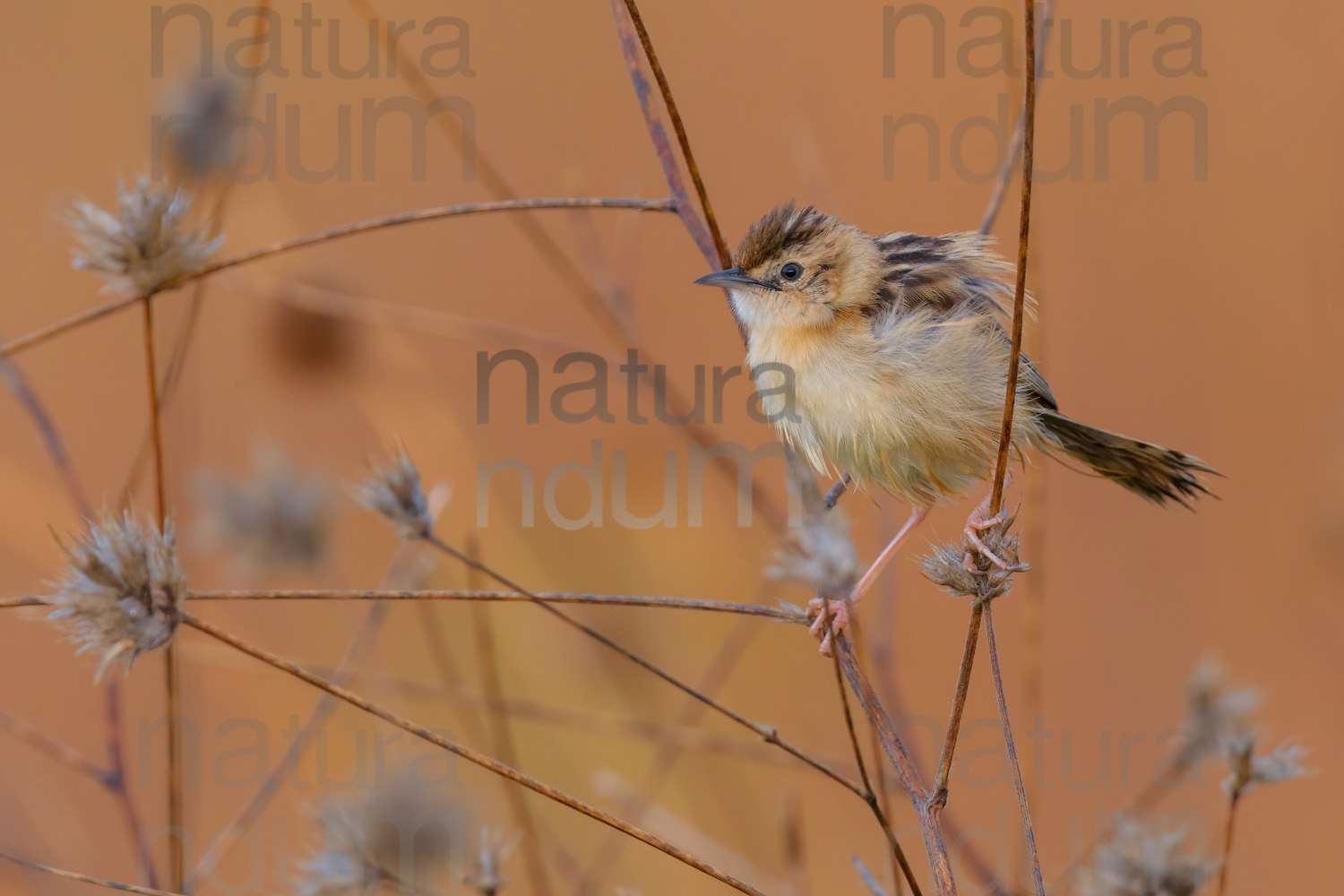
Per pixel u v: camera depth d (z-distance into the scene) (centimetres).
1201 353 1309
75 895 855
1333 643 1166
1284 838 1077
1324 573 1188
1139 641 1205
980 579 493
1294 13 1323
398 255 1351
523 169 1388
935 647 1144
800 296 720
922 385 688
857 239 732
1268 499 1259
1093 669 1176
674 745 941
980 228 736
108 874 887
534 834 793
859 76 1376
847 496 877
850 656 585
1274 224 1306
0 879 841
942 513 771
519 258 1362
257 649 493
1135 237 1341
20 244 1322
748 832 989
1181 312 1322
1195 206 1333
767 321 737
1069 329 1344
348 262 1336
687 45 1430
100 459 1230
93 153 1362
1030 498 773
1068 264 1349
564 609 1055
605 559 1087
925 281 714
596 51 1426
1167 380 1312
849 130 1358
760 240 735
